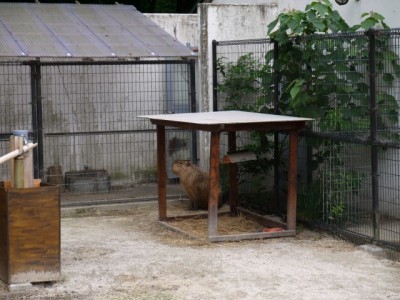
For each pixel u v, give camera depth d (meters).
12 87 11.45
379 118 8.30
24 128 11.57
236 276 6.96
